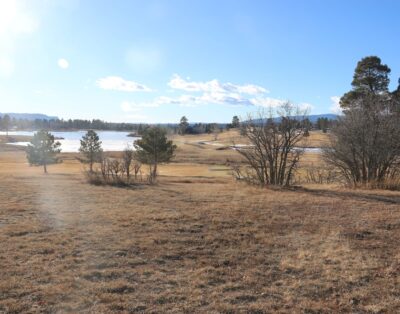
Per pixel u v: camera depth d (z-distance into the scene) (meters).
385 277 5.59
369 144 14.77
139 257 6.13
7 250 6.27
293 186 15.34
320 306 4.65
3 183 15.70
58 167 45.25
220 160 60.81
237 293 4.94
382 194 12.70
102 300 4.61
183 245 6.80
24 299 4.58
